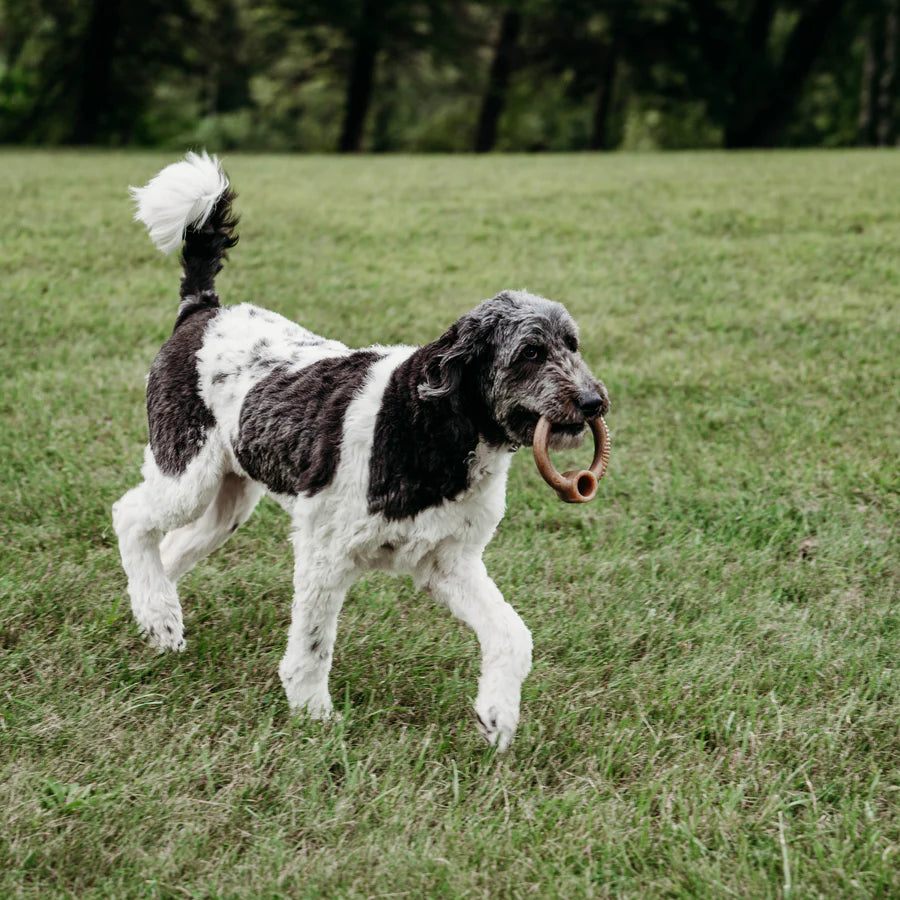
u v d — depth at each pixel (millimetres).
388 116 45188
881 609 4750
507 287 9859
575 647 4430
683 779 3562
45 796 3357
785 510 5672
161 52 36469
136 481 5785
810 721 3889
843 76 38250
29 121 36812
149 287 9586
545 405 3516
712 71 33062
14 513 5488
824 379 7469
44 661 4145
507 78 37531
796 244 11336
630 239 11828
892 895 3006
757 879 3059
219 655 4344
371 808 3342
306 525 3752
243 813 3346
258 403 3924
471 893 3012
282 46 36688
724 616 4652
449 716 3965
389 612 4641
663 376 7578
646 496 5867
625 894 3033
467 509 3668
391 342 8070
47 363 7645
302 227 12195
